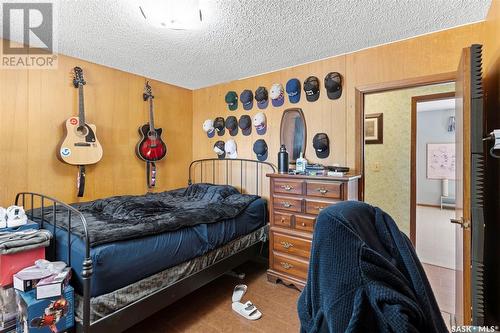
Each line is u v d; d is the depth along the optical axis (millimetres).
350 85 2605
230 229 2439
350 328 527
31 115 2445
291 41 2344
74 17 1927
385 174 3486
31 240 1551
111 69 3027
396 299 534
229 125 3523
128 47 2451
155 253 1738
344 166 2643
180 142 3867
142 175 3377
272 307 2213
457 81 1734
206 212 2309
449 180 6086
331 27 2094
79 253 1494
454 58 2105
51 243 1715
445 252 3371
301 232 2451
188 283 1993
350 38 2289
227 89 3619
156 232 1805
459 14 1907
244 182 3443
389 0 1731
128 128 3215
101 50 2525
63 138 2588
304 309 727
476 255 1310
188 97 3984
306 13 1884
